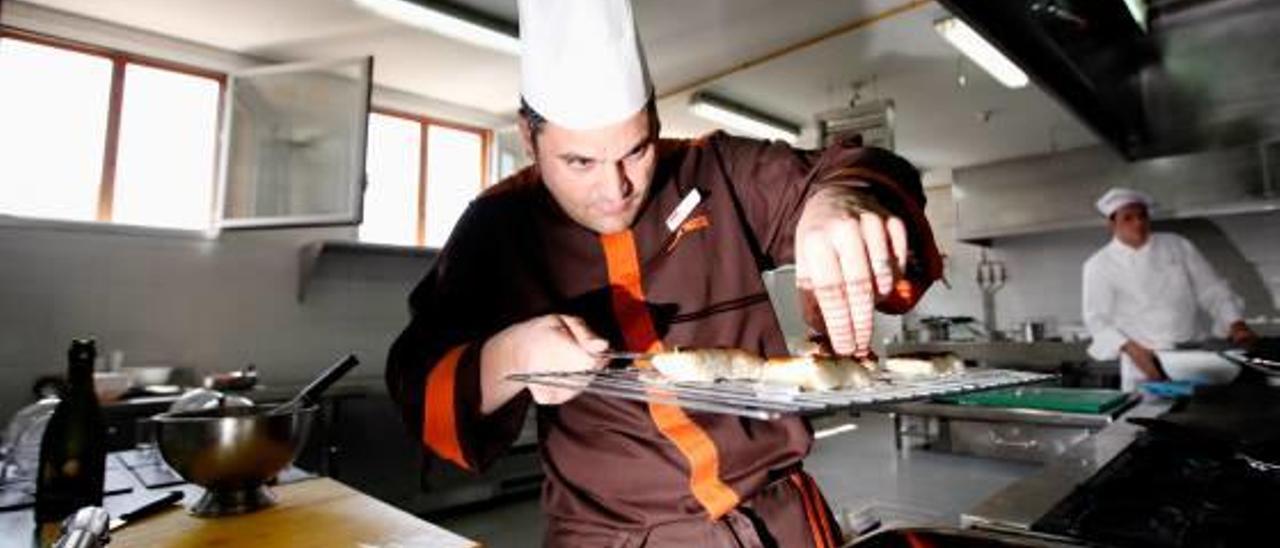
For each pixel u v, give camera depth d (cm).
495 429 80
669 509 81
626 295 88
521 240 91
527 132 84
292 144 333
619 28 73
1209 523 78
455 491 359
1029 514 84
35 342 291
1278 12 300
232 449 94
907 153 517
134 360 314
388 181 405
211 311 338
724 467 81
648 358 73
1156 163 397
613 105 71
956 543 65
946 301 603
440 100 417
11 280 287
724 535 79
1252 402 169
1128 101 315
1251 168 345
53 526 93
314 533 88
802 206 89
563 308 88
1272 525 76
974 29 162
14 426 124
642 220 89
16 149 293
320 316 374
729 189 94
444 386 74
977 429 324
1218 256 427
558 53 71
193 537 86
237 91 337
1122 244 324
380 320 396
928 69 364
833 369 67
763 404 44
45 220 295
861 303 61
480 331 87
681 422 82
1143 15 262
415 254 388
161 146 331
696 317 88
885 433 467
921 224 77
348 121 323
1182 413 153
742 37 328
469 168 441
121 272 314
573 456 86
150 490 112
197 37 329
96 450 104
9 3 286
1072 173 445
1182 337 304
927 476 311
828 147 93
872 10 303
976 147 502
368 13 307
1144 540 73
